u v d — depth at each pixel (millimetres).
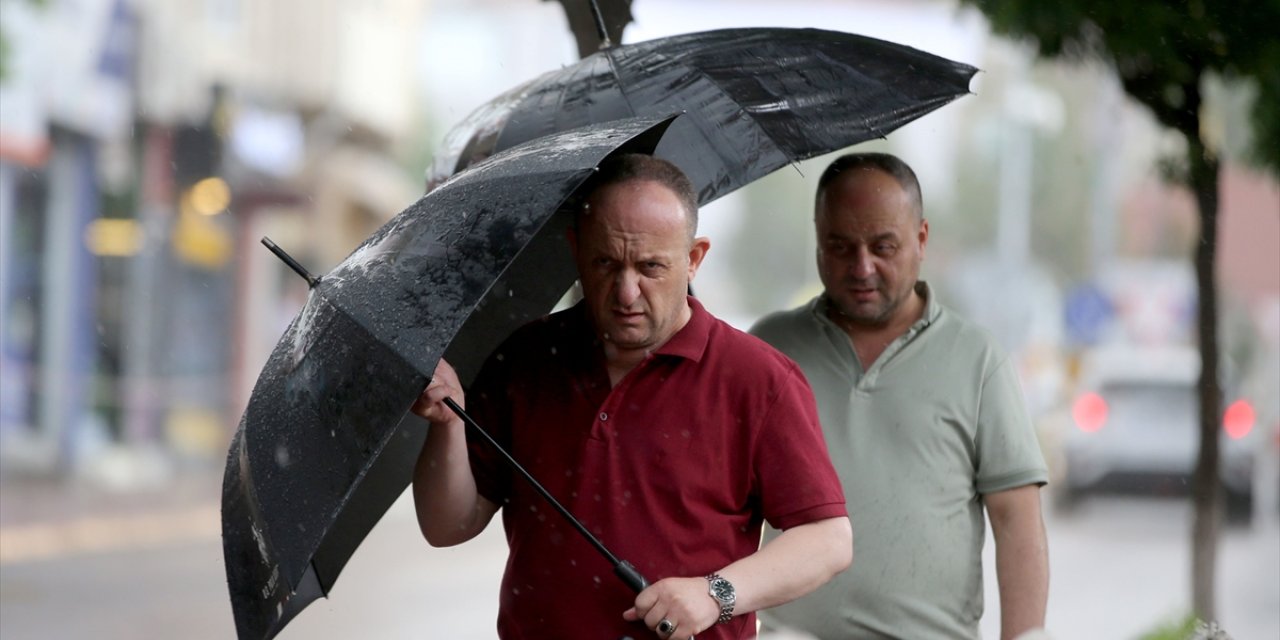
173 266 50406
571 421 6887
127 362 47406
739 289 141750
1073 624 21719
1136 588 25703
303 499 6078
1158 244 83750
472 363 7859
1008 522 8633
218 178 52656
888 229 8570
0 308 42156
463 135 9000
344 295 6332
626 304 6520
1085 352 55844
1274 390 68625
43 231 43875
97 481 42625
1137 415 38281
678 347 6805
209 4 56406
